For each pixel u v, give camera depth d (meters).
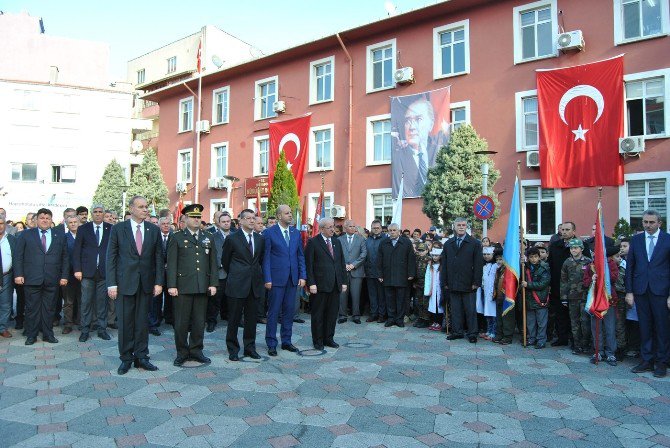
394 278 9.47
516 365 6.63
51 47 36.56
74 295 8.78
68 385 5.63
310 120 21.02
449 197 14.40
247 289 6.92
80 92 31.86
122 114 32.88
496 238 15.47
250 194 22.86
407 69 17.73
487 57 16.34
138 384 5.69
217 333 8.84
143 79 37.66
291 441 4.18
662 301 6.16
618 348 7.03
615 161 13.69
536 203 15.26
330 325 7.77
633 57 13.82
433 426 4.52
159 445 4.09
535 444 4.15
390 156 18.66
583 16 14.65
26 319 7.85
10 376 5.96
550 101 14.80
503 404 5.11
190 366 6.53
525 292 7.92
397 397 5.31
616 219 13.70
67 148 31.45
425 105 17.39
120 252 6.26
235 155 24.11
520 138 15.52
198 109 24.88
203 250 6.68
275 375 6.12
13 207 29.11
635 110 13.93
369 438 4.25
